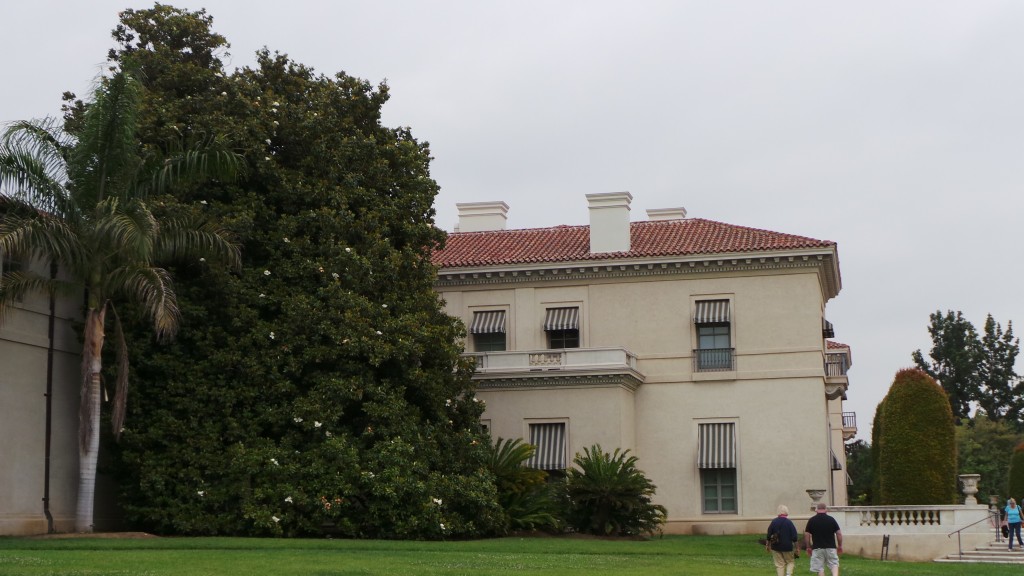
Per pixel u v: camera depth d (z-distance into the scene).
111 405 35.81
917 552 37.78
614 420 47.12
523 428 47.94
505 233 55.59
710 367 49.38
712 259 49.22
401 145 41.22
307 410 35.56
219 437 35.69
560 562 27.56
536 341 50.91
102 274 32.78
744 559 31.48
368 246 38.62
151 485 35.12
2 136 31.48
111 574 21.12
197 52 40.94
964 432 81.88
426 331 39.03
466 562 26.39
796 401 48.25
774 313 49.06
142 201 32.78
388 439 36.22
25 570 21.23
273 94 39.44
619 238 51.03
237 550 28.17
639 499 41.09
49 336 35.84
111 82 32.59
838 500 63.12
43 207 32.06
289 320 36.44
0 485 33.34
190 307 36.00
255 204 37.41
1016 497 57.97
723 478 48.69
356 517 35.50
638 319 50.28
